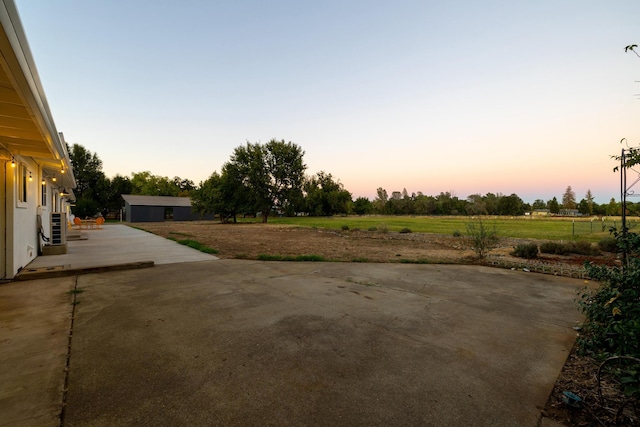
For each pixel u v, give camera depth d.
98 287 5.15
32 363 2.52
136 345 2.91
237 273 6.42
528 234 18.33
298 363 2.59
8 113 4.02
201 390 2.15
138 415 1.85
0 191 5.52
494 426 1.81
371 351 2.85
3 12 1.97
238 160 36.81
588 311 2.67
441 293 5.06
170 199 43.09
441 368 2.54
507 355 2.81
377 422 1.83
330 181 67.50
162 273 6.35
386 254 10.11
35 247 8.12
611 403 2.07
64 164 8.64
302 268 7.14
